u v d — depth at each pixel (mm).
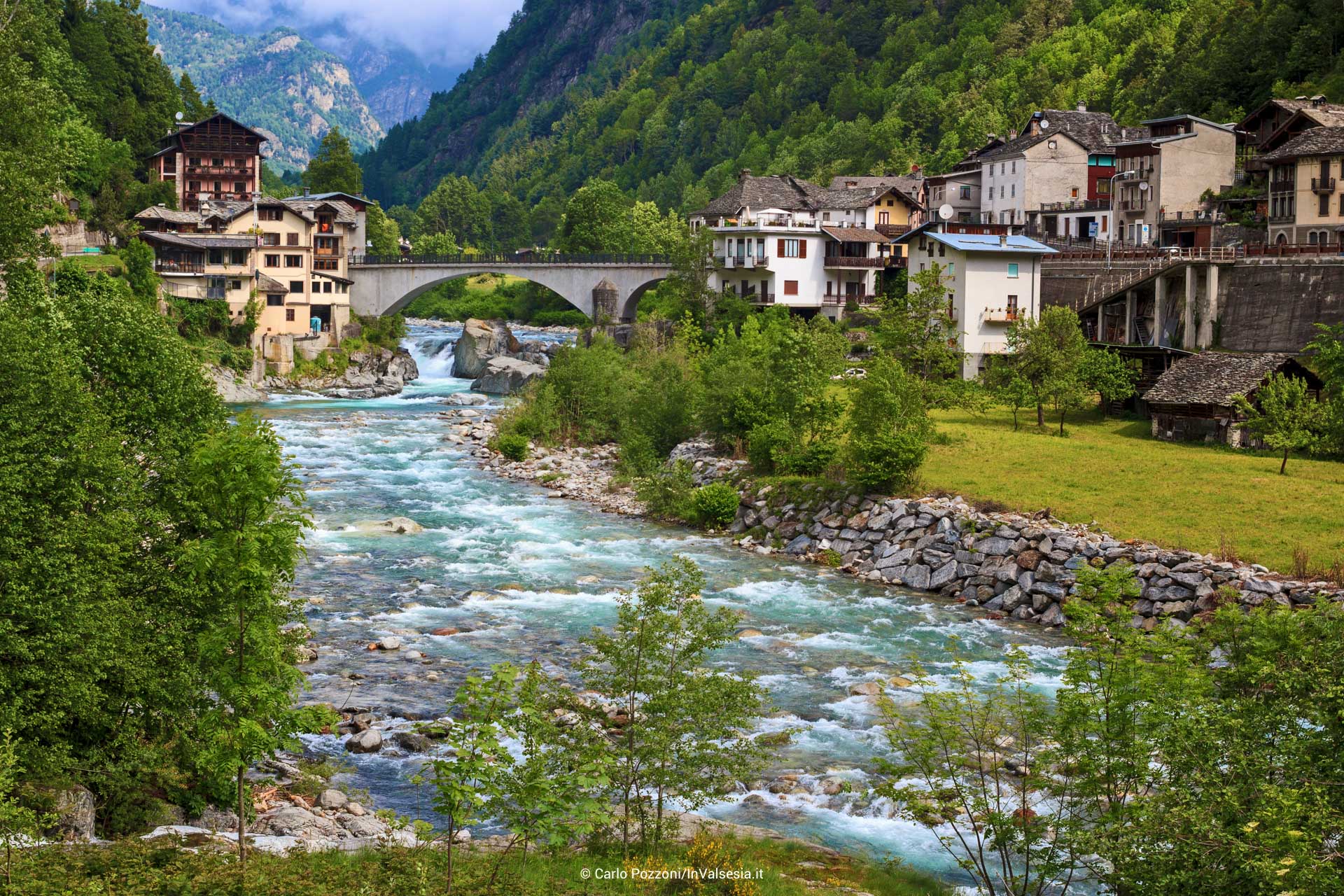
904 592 50562
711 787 27562
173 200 135750
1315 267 75312
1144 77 176375
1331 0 132625
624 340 121812
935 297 83875
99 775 25672
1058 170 125812
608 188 191375
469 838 27312
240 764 22781
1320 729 20922
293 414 100125
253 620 23578
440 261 133375
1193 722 20484
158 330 33969
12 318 28500
